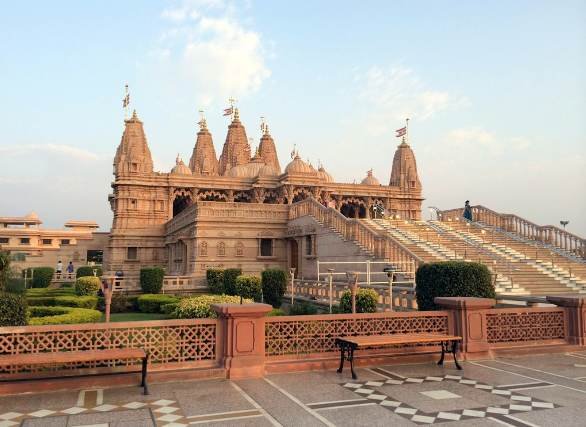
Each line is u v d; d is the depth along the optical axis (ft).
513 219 115.65
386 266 75.46
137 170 185.78
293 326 36.78
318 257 105.29
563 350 41.73
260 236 124.98
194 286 112.88
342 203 210.59
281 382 31.83
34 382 29.32
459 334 39.34
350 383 31.65
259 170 195.83
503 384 31.45
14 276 44.19
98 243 219.00
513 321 42.11
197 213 120.98
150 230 180.14
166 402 27.48
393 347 38.58
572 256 96.68
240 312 33.53
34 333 30.78
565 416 25.22
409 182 222.48
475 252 91.50
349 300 57.47
